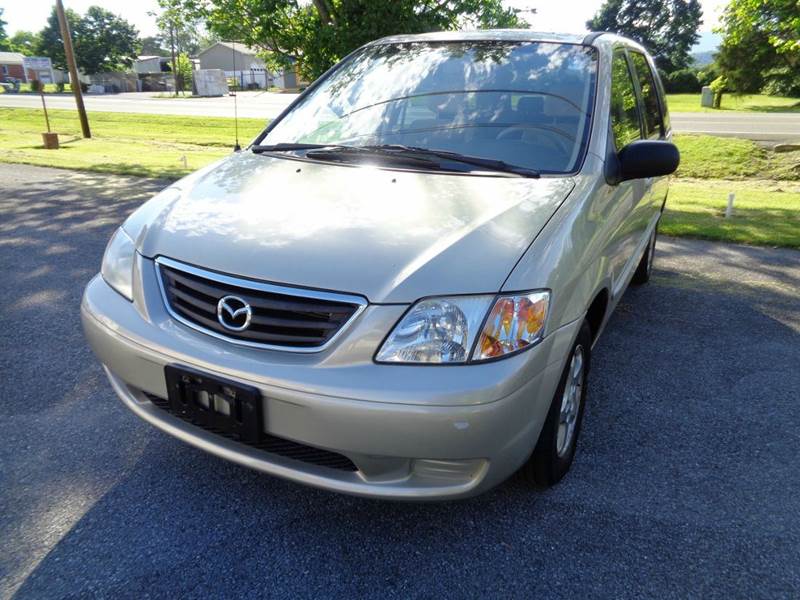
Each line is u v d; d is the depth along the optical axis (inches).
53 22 2933.1
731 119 981.8
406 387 74.9
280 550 86.8
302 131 131.0
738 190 429.1
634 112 144.7
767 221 288.0
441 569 84.0
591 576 83.2
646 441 115.1
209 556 85.4
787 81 1413.6
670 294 193.9
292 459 85.0
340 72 146.2
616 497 99.0
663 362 147.3
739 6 462.6
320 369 77.6
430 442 75.5
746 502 98.4
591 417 123.0
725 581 82.7
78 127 883.4
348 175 105.3
